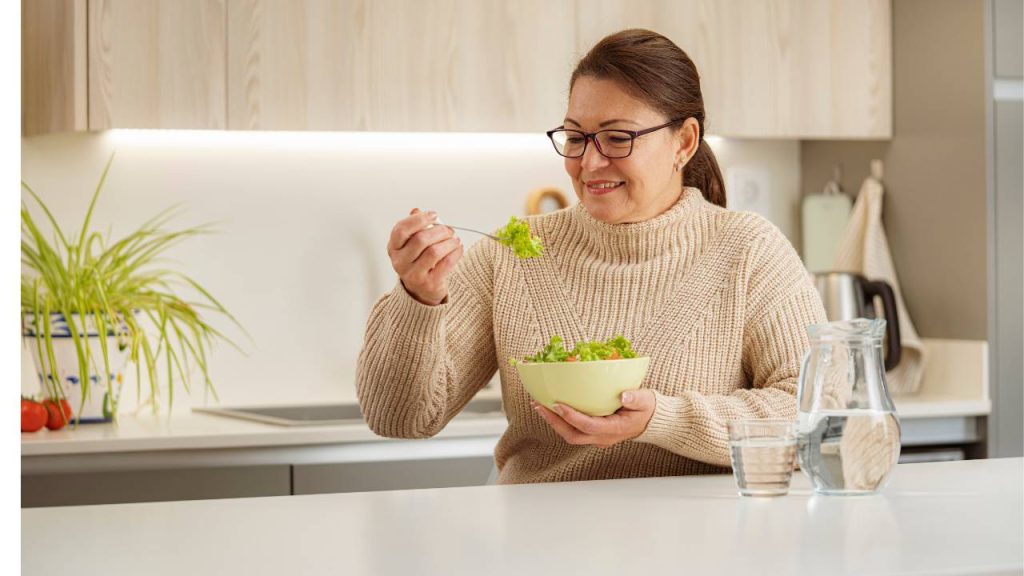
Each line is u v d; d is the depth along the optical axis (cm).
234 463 241
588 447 157
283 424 252
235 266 296
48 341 247
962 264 289
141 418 271
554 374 128
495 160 311
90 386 255
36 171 282
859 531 99
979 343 283
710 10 296
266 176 298
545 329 162
